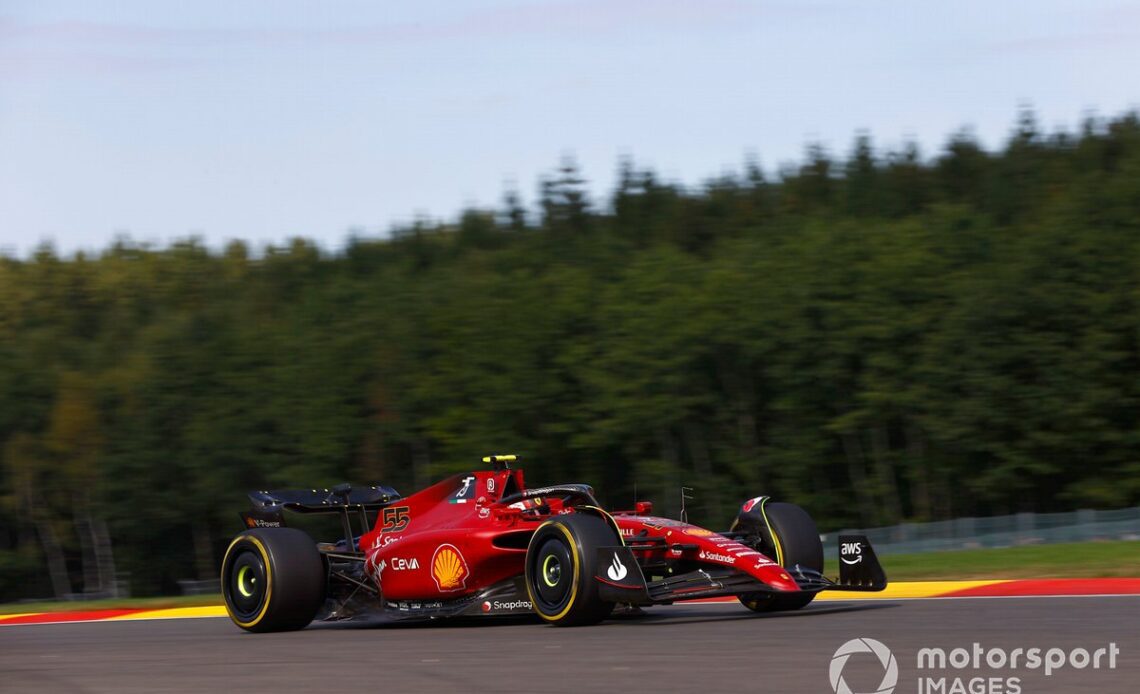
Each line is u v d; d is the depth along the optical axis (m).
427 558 13.52
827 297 73.25
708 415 77.56
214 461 79.94
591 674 8.77
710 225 122.62
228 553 14.27
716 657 9.28
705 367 77.44
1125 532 28.58
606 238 100.38
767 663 8.86
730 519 74.69
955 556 24.86
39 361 94.50
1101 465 65.50
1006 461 66.19
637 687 8.15
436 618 14.07
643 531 12.70
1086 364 63.97
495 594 13.05
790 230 86.44
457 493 14.13
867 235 76.44
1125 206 68.44
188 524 86.31
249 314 96.50
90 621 17.22
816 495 73.88
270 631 13.91
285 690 8.77
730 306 74.31
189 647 12.14
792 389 73.50
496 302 79.25
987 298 67.25
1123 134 111.12
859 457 74.00
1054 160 112.69
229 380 83.69
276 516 14.55
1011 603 12.80
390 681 8.95
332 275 117.88
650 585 11.93
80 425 85.69
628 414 72.00
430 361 79.38
